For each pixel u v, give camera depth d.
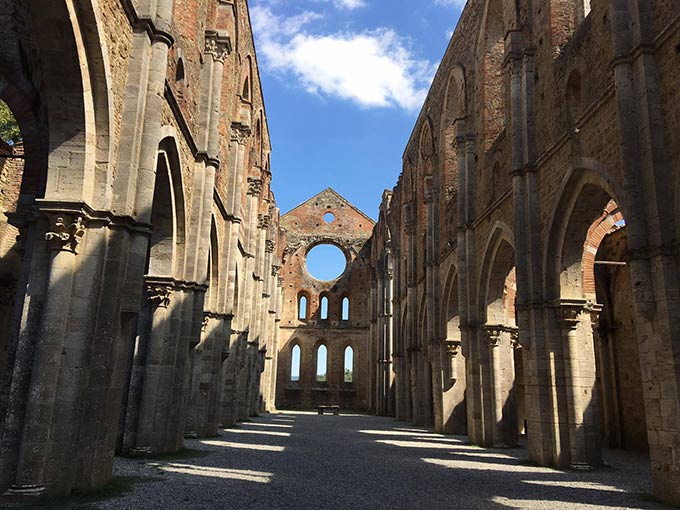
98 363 9.59
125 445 14.58
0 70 10.80
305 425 31.53
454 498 10.51
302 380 58.03
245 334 30.16
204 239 17.36
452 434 26.83
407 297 37.91
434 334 29.42
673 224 10.73
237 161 23.91
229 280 23.08
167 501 9.10
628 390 22.44
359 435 25.38
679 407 10.03
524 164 17.70
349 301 60.16
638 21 11.62
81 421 9.36
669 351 10.27
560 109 16.11
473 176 24.44
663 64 11.17
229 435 21.97
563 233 15.87
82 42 9.34
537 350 16.28
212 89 18.41
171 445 15.32
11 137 23.88
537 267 16.81
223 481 11.31
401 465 15.19
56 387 9.09
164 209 15.16
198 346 20.80
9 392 9.03
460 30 27.58
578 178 14.91
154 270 15.35
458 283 24.23
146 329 15.12
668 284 10.48
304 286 60.38
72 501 8.68
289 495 10.18
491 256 21.94
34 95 10.66
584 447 15.05
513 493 11.23
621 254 22.69
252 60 29.03
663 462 10.34
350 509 9.19
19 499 8.44
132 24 11.24
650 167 11.02
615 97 12.48
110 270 9.91
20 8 10.84
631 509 9.78
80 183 9.55
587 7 17.11
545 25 17.45
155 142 11.30
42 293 9.34
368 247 61.38
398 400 40.97
